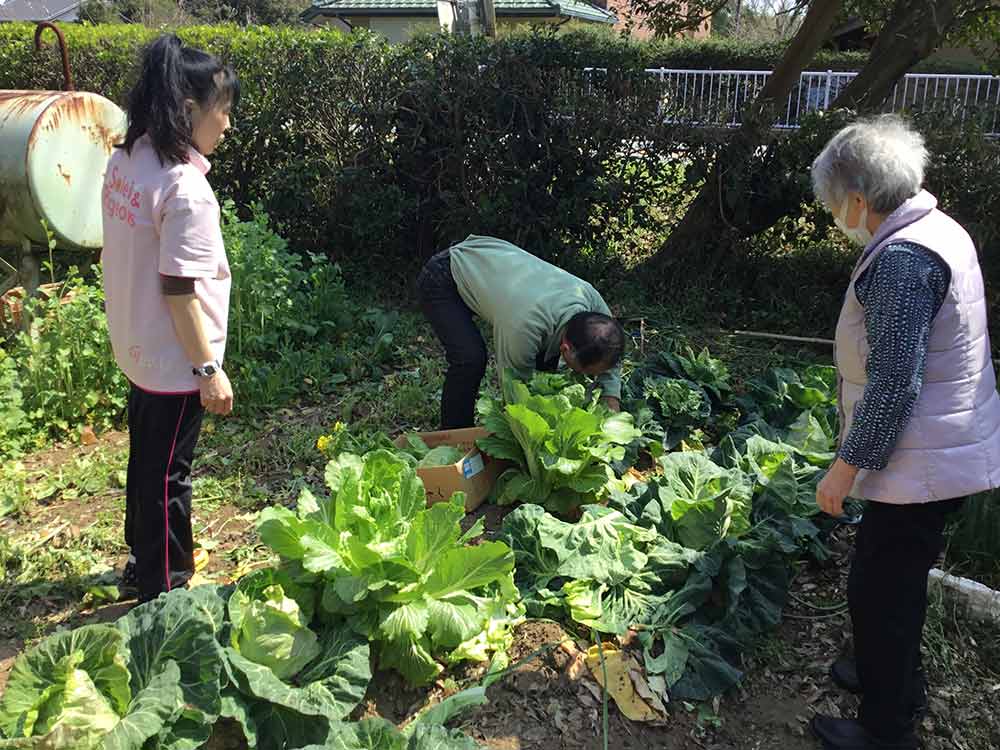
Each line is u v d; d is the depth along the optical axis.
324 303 6.38
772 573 3.55
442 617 2.98
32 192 5.62
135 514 3.43
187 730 2.47
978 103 6.65
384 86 7.27
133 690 2.53
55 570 3.70
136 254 2.91
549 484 3.91
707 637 3.26
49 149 5.68
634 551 3.44
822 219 7.04
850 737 2.89
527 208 7.11
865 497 2.56
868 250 2.43
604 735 2.85
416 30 7.70
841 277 7.12
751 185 7.00
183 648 2.59
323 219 7.63
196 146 2.96
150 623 2.65
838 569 3.91
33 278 6.12
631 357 6.21
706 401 5.08
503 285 3.98
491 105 7.08
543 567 3.51
